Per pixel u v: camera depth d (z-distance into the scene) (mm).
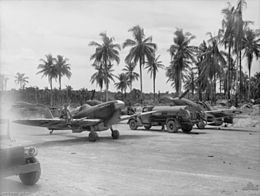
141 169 9883
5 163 6875
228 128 27562
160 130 25234
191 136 20453
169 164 10852
